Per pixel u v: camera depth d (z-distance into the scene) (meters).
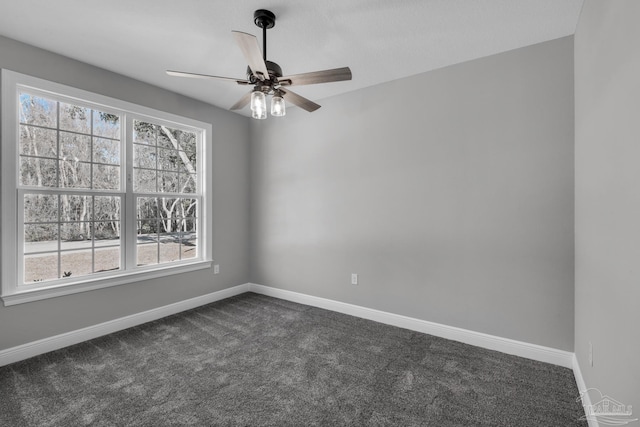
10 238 2.26
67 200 2.60
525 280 2.35
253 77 1.88
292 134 3.73
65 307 2.53
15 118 2.28
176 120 3.31
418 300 2.86
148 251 3.16
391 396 1.89
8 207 2.25
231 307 3.53
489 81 2.48
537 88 2.29
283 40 2.29
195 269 3.52
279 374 2.13
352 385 2.00
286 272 3.84
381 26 2.11
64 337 2.51
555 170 2.22
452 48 2.39
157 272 3.14
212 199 3.71
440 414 1.72
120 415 1.70
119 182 2.93
